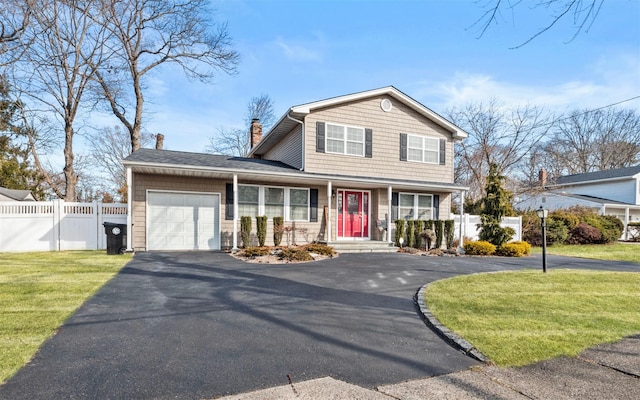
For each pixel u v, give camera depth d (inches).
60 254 399.5
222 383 105.6
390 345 140.3
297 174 478.6
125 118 752.3
